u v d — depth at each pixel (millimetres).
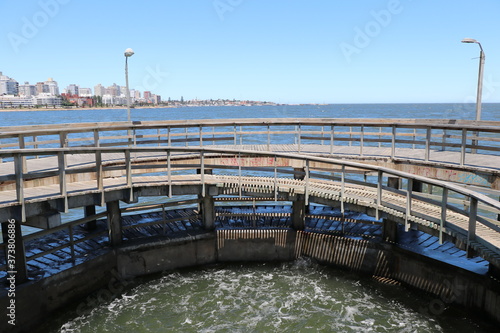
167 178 11445
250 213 13797
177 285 11383
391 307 10047
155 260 11961
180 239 12188
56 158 13781
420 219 8781
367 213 10000
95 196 9648
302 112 178250
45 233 9727
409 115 118312
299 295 10719
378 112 158000
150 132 50812
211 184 11227
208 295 10789
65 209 8836
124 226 11789
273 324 9367
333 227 12938
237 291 10992
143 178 11508
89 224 12469
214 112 195000
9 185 10164
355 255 11828
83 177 11922
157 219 13500
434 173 12336
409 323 9344
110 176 12477
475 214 7648
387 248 11297
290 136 53281
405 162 13008
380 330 9086
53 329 9281
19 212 8195
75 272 10281
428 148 12453
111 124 15227
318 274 11977
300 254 12750
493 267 9180
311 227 12992
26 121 103500
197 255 12523
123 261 11477
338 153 14977
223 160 15070
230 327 9273
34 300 9375
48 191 9203
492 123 14102
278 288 11141
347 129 30891
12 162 13086
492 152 28766
